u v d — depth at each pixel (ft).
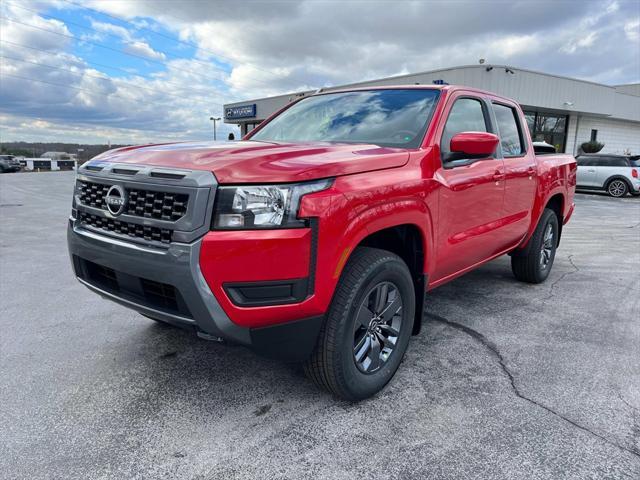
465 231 10.76
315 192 6.78
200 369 9.57
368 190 7.48
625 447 7.15
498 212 12.27
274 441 7.23
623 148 90.43
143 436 7.32
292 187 6.62
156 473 6.49
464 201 10.41
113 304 13.60
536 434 7.45
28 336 11.19
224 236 6.49
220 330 6.70
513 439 7.31
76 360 9.93
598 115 77.92
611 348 10.83
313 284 6.84
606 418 7.94
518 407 8.25
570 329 12.00
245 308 6.61
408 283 8.88
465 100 11.30
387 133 9.93
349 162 7.41
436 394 8.68
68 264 18.57
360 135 10.15
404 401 8.43
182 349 10.50
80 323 12.06
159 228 7.01
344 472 6.54
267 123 12.69
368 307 8.29
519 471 6.58
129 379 9.14
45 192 57.00
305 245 6.64
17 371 9.41
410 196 8.41
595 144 79.87
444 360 10.11
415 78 67.05
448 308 13.57
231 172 6.66
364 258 7.85
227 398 8.47
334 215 6.89
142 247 7.21
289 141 10.03
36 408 8.07
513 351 10.61
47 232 26.45
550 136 78.43
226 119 115.03
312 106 12.21
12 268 17.85
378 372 8.52
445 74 63.31
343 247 7.08
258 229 6.54
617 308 13.73
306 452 6.97
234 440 7.25
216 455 6.89
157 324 12.00
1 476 6.38
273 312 6.72
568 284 16.34
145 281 7.43
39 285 15.55
